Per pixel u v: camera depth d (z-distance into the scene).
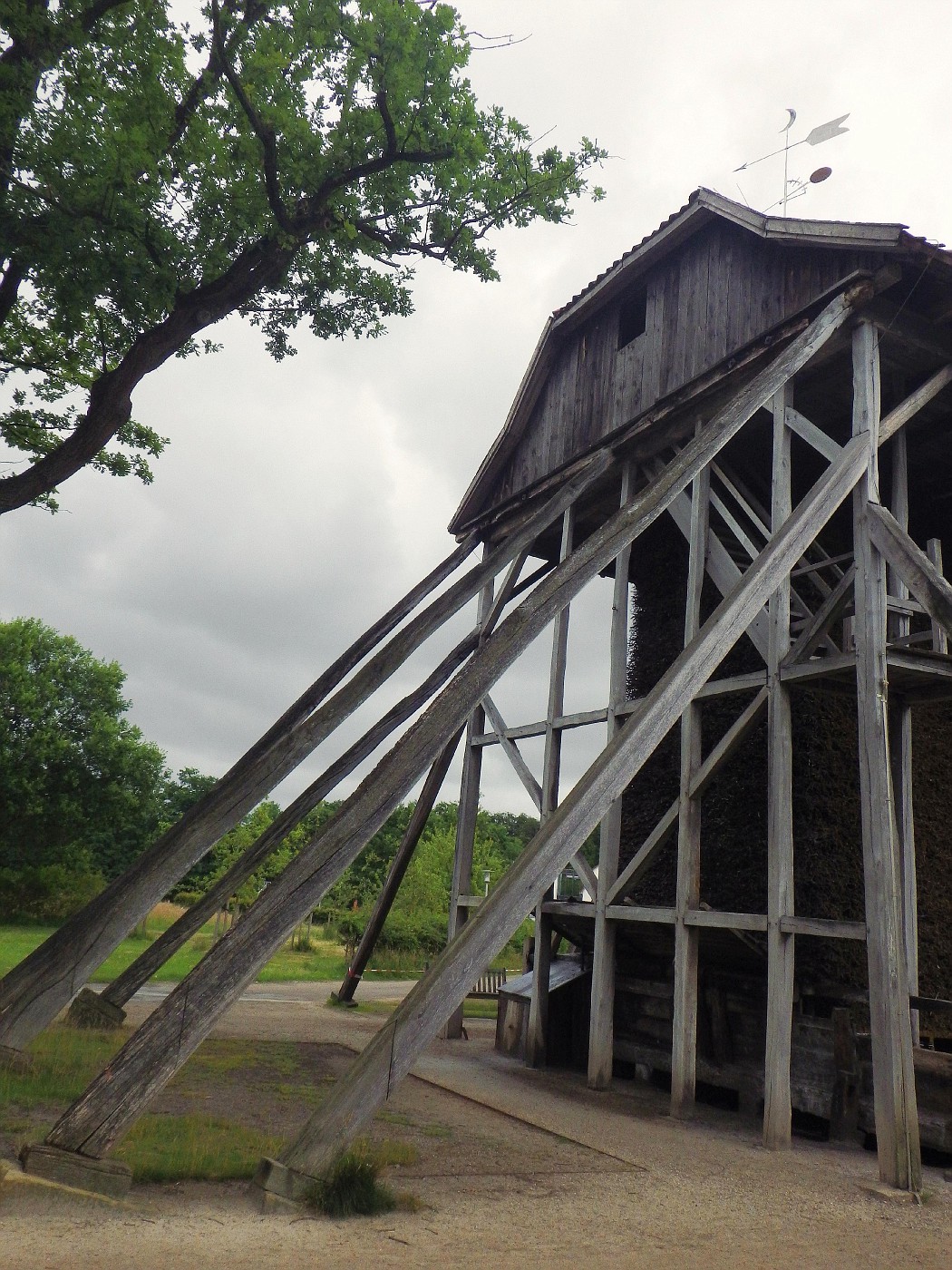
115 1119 4.16
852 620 8.88
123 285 7.71
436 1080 8.57
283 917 4.78
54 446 11.12
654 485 7.10
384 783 5.34
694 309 10.15
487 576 9.54
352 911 34.09
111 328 9.56
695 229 10.20
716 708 9.90
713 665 6.10
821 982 8.07
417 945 24.06
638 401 10.77
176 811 52.84
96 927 6.73
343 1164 4.36
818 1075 7.70
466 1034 12.53
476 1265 3.72
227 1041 9.24
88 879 34.91
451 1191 4.83
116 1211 3.94
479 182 9.27
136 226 7.47
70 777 35.44
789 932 7.20
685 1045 8.01
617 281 11.27
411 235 9.55
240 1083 7.05
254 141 8.41
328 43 8.41
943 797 9.27
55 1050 7.15
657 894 10.34
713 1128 7.59
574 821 5.20
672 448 10.24
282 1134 5.46
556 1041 10.55
